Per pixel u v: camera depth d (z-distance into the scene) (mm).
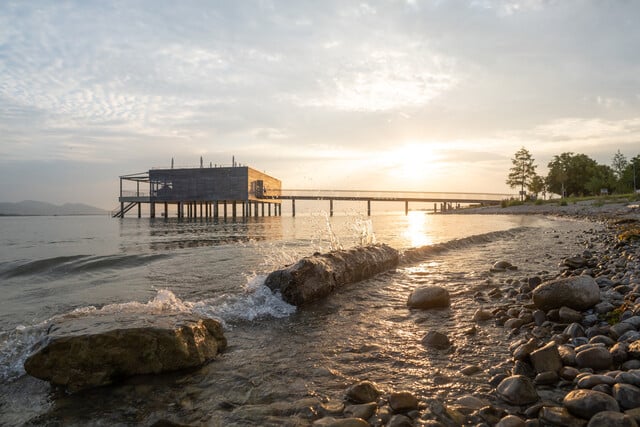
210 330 3787
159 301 5320
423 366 3291
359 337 4098
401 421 2350
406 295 6094
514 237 15625
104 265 9336
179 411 2627
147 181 68750
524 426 2271
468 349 3676
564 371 2916
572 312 4191
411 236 17312
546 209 46969
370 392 2730
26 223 50750
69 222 55000
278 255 11016
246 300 5461
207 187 59875
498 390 2754
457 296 5922
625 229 15828
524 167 85625
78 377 3057
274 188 76250
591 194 74438
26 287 7020
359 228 17344
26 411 2693
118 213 72375
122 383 3094
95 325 3445
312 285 5723
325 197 65812
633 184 68062
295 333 4270
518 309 4805
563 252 10609
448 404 2615
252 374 3195
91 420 2547
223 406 2674
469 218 42656
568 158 79938
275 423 2432
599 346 3115
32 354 3137
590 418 2275
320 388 2912
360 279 7324
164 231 27547
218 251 12133
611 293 4938
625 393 2395
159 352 3289
